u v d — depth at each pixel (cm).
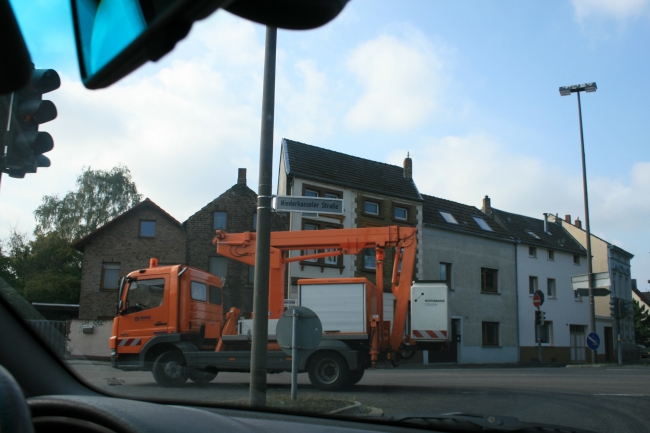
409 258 1308
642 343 6919
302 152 3128
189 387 884
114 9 143
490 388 1051
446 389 1023
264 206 820
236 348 1232
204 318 1289
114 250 2853
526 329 3834
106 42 145
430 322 1304
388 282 3056
